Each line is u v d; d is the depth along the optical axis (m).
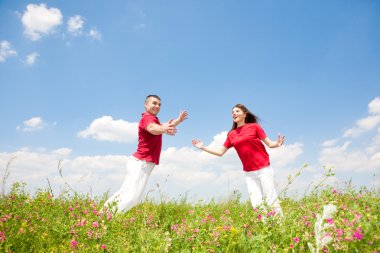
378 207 4.17
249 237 3.83
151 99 5.95
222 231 3.90
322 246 3.21
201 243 3.87
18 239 3.79
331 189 4.48
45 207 5.14
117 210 4.93
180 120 5.64
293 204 4.92
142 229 4.14
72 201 5.59
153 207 5.79
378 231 3.19
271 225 4.03
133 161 5.68
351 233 3.11
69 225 4.34
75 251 3.60
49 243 3.88
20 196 5.57
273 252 3.43
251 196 5.54
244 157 5.62
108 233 4.11
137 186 5.56
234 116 5.95
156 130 5.43
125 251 3.64
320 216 3.47
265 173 5.43
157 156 5.85
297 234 3.62
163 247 3.74
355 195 4.77
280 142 5.55
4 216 4.33
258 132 5.62
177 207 6.46
